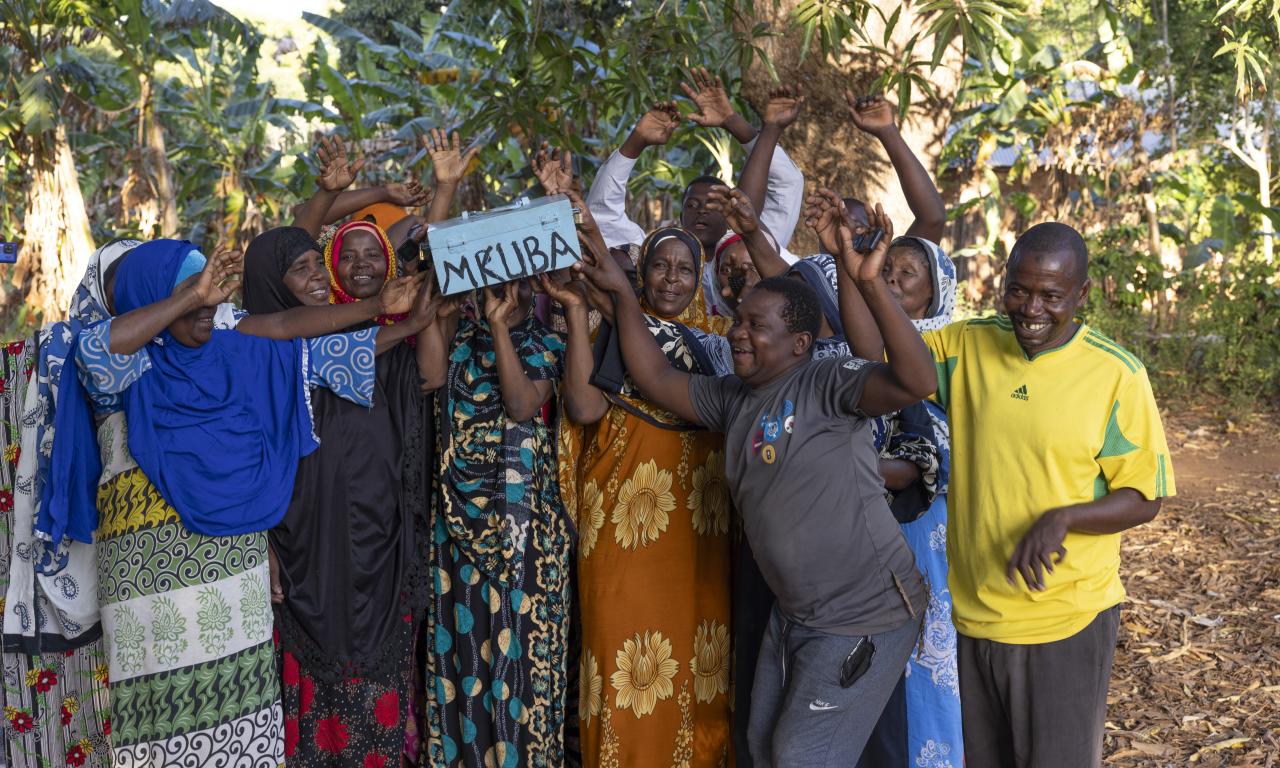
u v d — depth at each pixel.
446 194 3.23
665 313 3.10
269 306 3.05
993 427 2.65
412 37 10.14
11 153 10.20
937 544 3.10
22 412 2.93
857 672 2.65
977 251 12.30
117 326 2.62
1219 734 4.20
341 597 2.96
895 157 3.62
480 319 3.01
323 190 3.41
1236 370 10.30
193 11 9.95
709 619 3.13
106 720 3.09
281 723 2.91
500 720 3.05
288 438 2.88
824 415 2.62
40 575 2.93
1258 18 9.18
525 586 3.04
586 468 3.12
